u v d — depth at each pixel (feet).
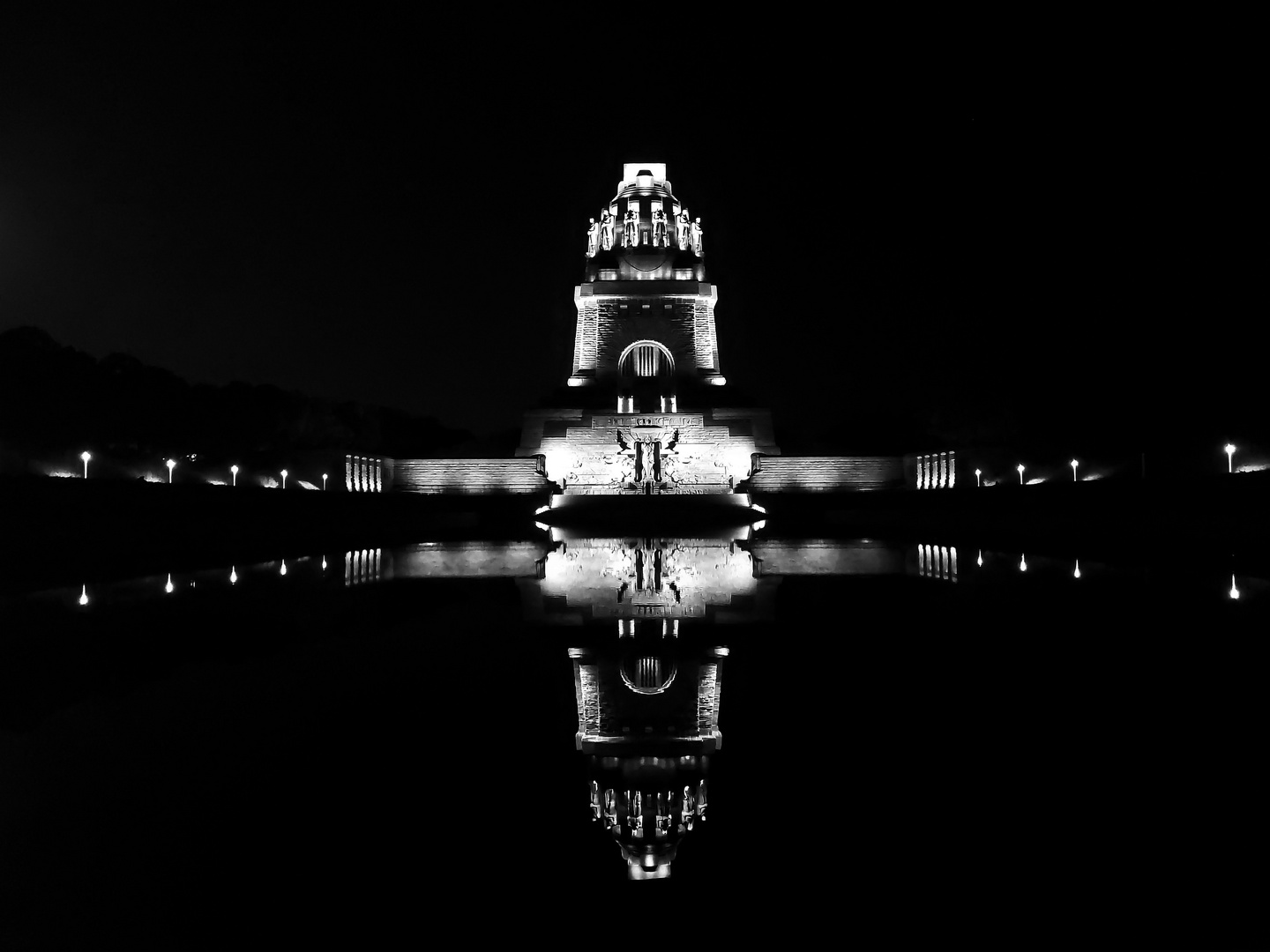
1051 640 56.39
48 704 44.01
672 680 50.31
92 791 32.65
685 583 91.35
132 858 27.61
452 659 55.42
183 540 146.20
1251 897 24.53
